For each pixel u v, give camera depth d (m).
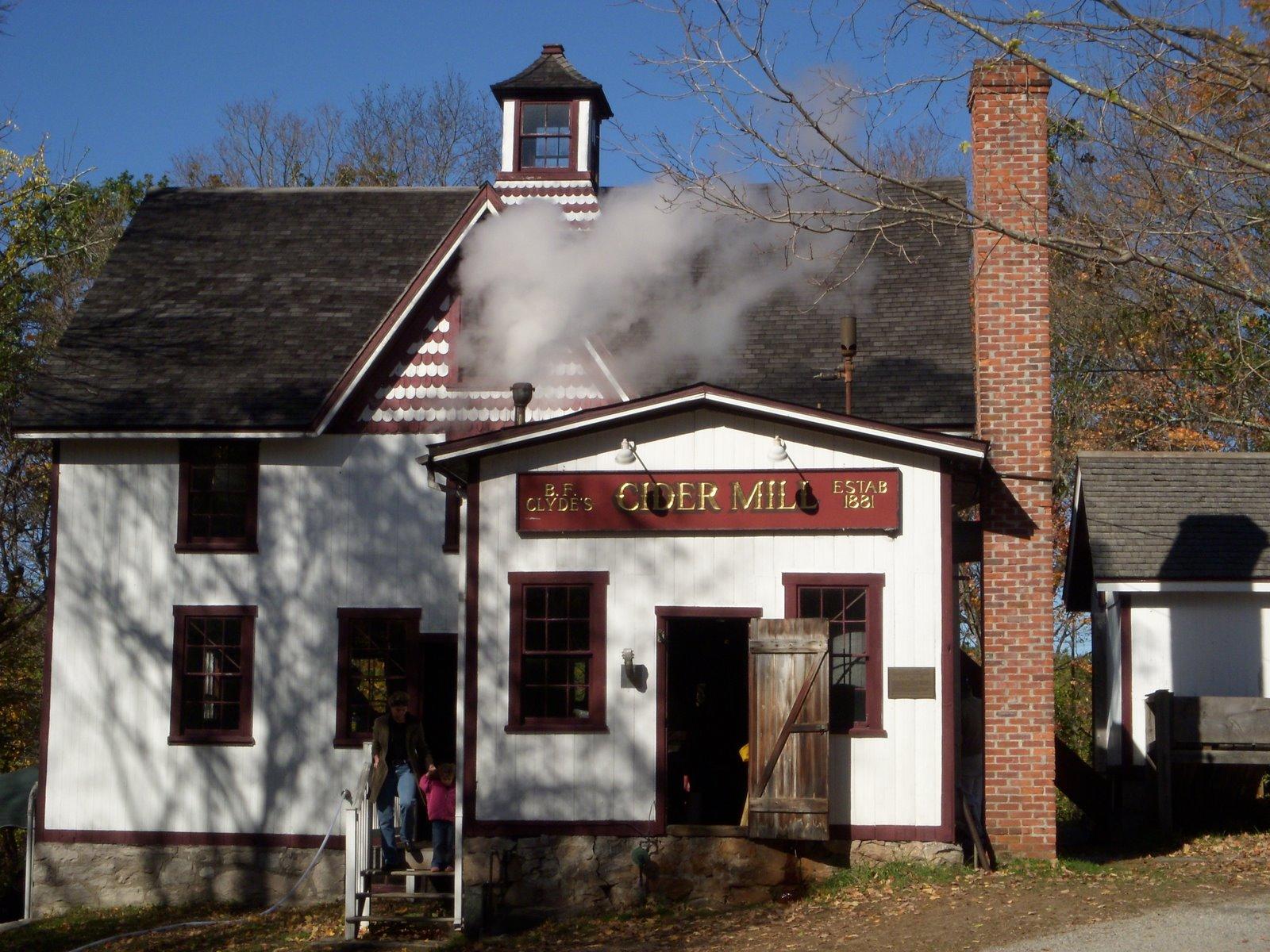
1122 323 22.09
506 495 15.69
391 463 19.16
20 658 31.72
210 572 19.08
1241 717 17.56
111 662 19.02
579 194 22.81
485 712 15.41
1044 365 15.81
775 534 15.37
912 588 15.17
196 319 20.91
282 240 22.55
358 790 15.12
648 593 15.44
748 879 14.95
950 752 14.95
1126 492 21.42
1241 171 10.27
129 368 19.97
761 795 14.78
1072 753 19.38
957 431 17.83
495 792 15.30
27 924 18.00
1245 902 12.52
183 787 18.72
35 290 29.19
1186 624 20.19
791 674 14.90
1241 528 20.53
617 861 15.11
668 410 15.45
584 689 15.51
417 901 15.34
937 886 14.05
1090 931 11.77
